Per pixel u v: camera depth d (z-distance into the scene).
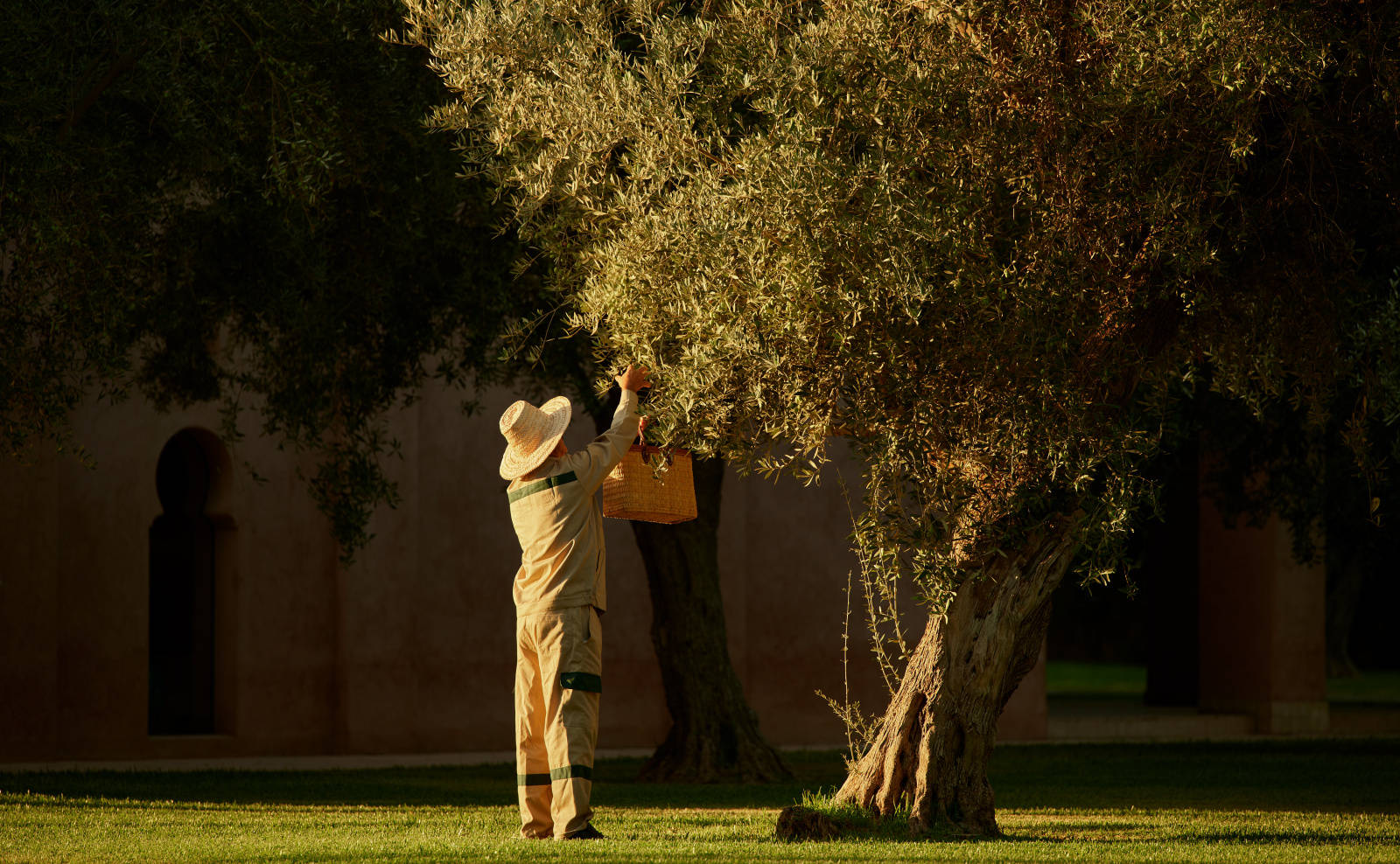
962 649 22.52
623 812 28.14
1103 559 20.41
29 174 24.48
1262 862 19.33
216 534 49.66
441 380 52.56
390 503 34.66
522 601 19.31
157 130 28.69
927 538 19.98
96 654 46.38
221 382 48.28
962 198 20.03
